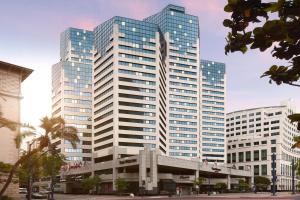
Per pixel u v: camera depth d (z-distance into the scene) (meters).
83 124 191.75
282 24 3.26
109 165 126.31
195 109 193.75
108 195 119.25
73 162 174.00
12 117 57.78
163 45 172.00
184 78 193.12
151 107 152.62
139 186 108.94
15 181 56.56
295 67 3.57
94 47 171.88
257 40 3.40
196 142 192.00
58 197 105.00
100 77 162.38
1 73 57.22
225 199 81.25
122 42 152.12
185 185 133.50
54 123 39.78
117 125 146.38
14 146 57.31
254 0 3.23
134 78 151.75
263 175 196.00
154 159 109.75
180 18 196.88
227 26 3.46
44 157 72.19
